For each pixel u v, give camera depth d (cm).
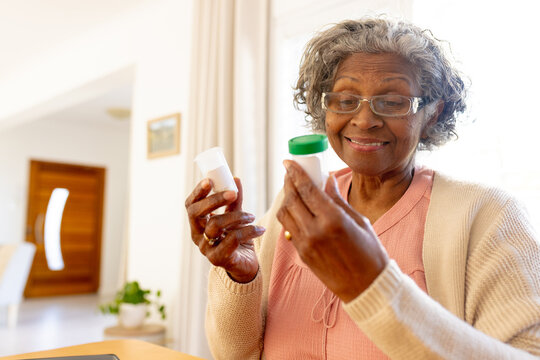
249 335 96
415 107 84
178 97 321
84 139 727
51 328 478
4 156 664
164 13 341
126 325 287
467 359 61
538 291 73
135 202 349
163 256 318
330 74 93
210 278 100
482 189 87
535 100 178
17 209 672
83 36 417
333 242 58
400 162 87
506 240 79
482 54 191
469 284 80
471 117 114
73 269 726
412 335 58
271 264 105
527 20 181
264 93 248
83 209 735
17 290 484
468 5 196
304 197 60
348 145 87
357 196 101
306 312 92
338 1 231
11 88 551
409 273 86
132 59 370
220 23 257
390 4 203
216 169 84
